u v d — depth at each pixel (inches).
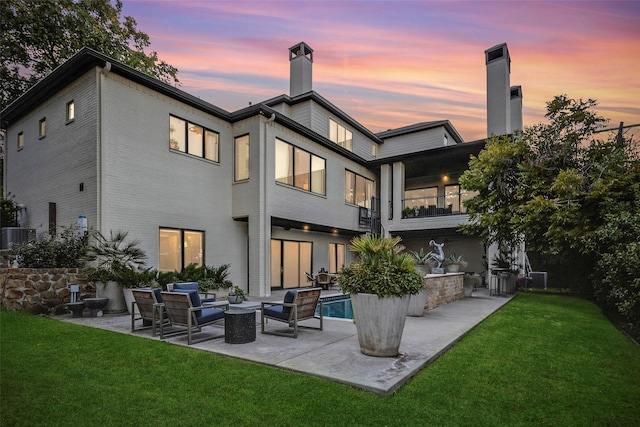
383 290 197.2
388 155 889.5
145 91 430.0
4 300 327.9
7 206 503.5
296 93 732.0
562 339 257.3
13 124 545.3
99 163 385.4
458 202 770.2
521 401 149.3
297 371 177.5
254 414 133.0
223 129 529.7
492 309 390.0
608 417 136.9
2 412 134.0
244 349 217.8
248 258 553.3
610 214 376.8
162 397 147.2
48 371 177.0
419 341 238.1
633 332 316.8
